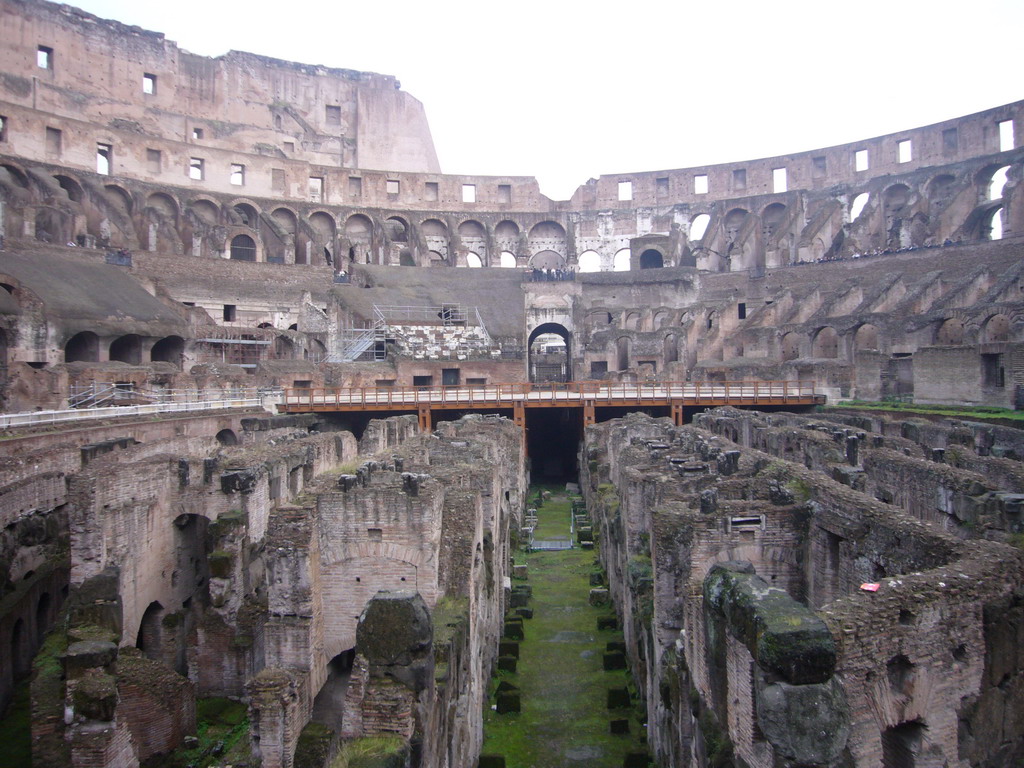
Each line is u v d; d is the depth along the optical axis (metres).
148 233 90.38
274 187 110.19
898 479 20.78
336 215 111.12
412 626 11.65
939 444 32.78
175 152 101.62
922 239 91.19
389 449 30.75
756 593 10.11
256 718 14.41
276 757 14.38
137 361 65.69
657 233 119.94
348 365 74.50
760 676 9.03
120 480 20.95
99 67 106.62
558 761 18.34
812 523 15.88
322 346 86.50
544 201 124.44
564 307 95.38
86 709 15.45
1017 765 10.94
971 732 10.54
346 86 130.75
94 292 66.31
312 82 128.12
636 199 122.06
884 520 13.73
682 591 16.66
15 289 56.09
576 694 21.88
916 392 58.94
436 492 17.34
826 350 80.75
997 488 17.11
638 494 23.09
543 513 47.22
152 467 22.59
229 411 54.56
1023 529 15.07
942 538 12.54
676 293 102.31
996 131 93.88
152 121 111.19
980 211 89.62
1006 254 76.12
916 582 10.53
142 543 21.88
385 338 82.19
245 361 76.50
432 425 64.81
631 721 20.16
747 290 98.94
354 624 16.89
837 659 9.30
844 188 106.62
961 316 65.69
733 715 10.47
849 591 14.58
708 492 16.78
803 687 8.72
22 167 82.88
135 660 18.81
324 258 101.00
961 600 10.47
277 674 14.79
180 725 18.70
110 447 31.64
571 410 69.69
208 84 117.69
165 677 18.75
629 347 89.06
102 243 84.31
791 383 66.69
